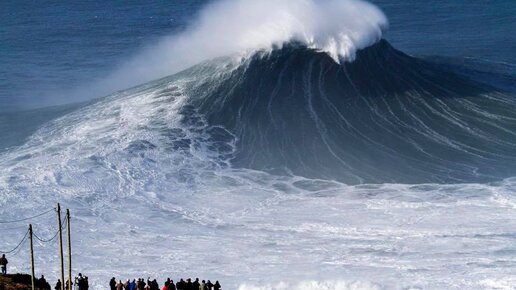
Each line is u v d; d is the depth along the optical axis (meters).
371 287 174.62
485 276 180.25
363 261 190.50
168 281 173.12
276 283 180.88
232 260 193.88
